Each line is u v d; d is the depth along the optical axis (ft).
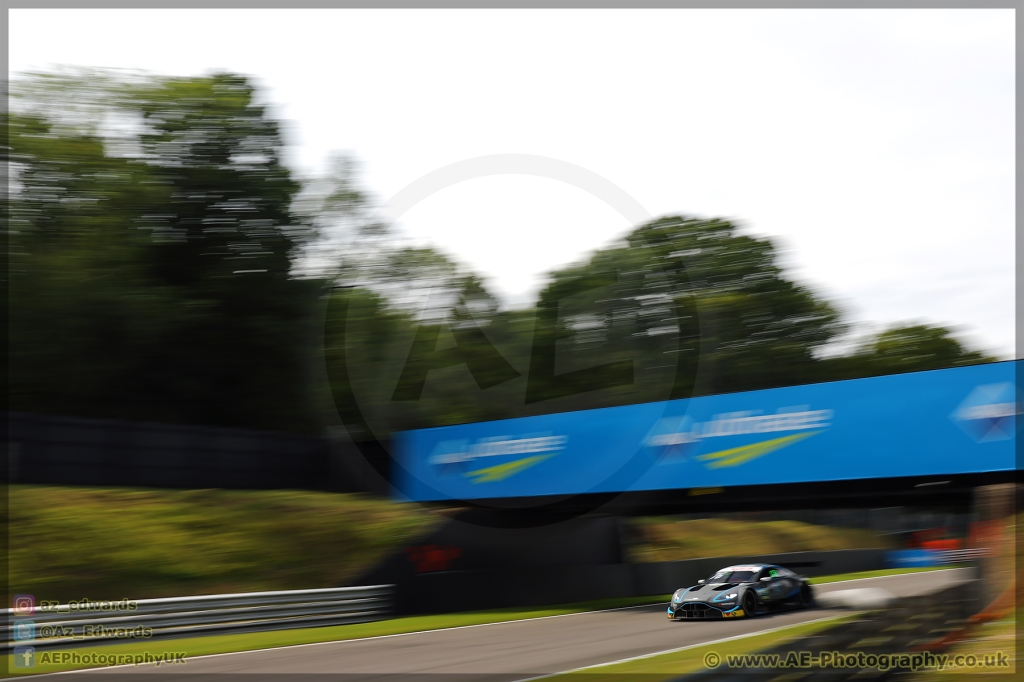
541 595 52.54
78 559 44.93
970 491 42.22
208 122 75.77
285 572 50.67
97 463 59.21
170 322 72.33
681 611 41.01
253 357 78.79
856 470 41.11
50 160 68.54
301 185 80.69
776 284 127.85
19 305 65.62
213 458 66.80
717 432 46.37
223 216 78.07
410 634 37.58
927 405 39.19
